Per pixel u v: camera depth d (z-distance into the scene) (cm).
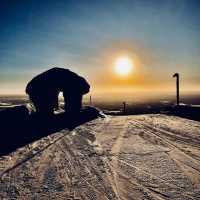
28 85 2173
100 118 2100
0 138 1287
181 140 1149
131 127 1577
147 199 550
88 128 1570
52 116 2080
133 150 984
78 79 2266
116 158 876
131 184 638
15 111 1783
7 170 778
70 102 2227
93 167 784
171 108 2491
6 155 958
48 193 597
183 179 662
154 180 660
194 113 2123
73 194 588
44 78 2159
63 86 2192
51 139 1245
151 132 1375
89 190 609
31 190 618
